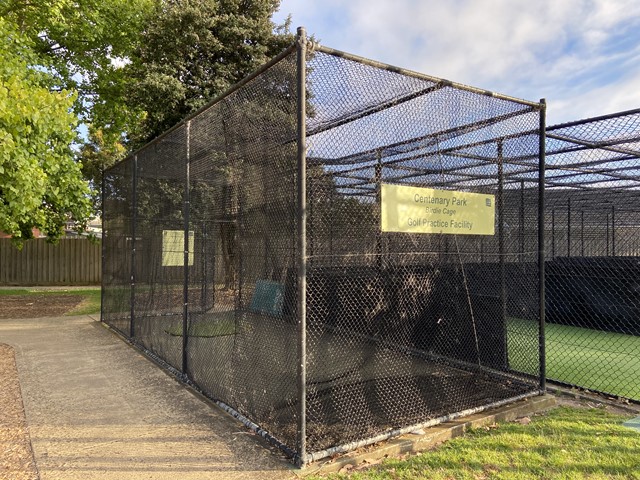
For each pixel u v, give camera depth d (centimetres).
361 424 348
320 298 427
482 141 437
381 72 344
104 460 301
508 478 278
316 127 327
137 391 454
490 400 406
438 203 396
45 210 940
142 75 1259
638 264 762
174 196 557
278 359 336
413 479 277
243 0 1311
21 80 714
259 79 349
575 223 1459
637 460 301
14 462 297
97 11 1134
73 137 823
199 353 468
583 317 812
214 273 483
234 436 341
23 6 983
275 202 333
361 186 360
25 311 1043
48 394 442
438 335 473
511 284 481
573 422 376
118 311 766
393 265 396
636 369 550
